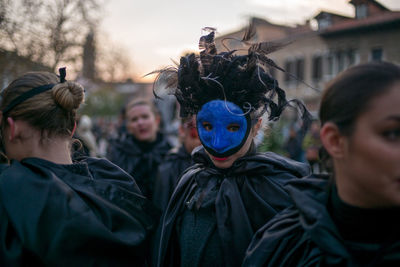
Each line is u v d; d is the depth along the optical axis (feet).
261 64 5.49
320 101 3.69
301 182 4.11
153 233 5.58
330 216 3.66
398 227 3.32
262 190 5.26
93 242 4.52
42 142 4.87
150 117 12.23
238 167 5.33
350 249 3.46
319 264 3.61
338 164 3.50
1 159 5.31
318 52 65.46
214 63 5.25
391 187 3.13
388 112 3.10
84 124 16.47
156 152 12.07
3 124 4.93
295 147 21.17
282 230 4.12
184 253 5.42
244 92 5.14
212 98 5.26
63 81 5.05
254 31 5.63
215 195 5.42
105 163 5.67
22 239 4.25
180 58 5.55
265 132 6.06
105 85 52.42
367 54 58.18
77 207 4.57
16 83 4.88
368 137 3.17
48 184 4.55
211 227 5.32
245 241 5.03
